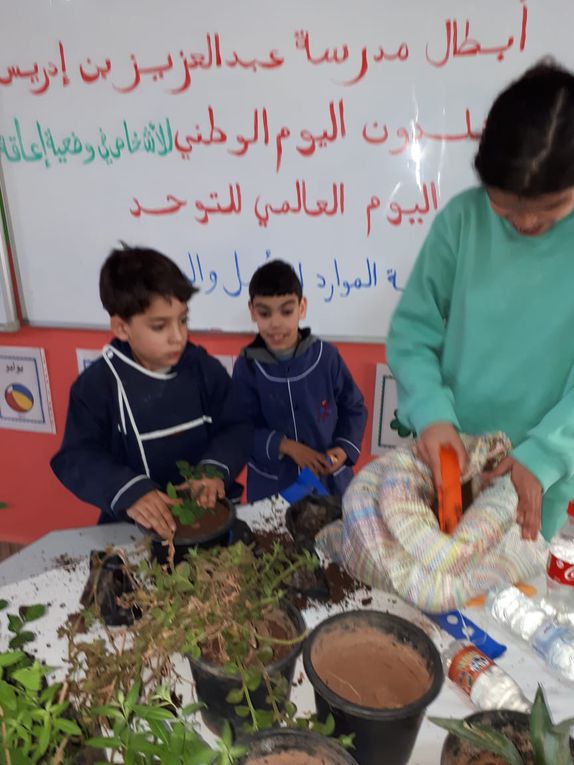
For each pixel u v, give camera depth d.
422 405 0.96
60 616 0.85
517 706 0.67
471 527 0.78
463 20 1.45
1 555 2.22
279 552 0.78
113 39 1.60
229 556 0.71
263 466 1.67
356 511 0.86
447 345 1.07
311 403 1.66
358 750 0.60
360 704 0.60
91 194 1.76
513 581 0.87
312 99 1.57
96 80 1.64
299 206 1.68
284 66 1.55
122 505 1.01
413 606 0.86
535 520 0.87
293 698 0.72
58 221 1.80
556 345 0.98
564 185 0.70
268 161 1.65
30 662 0.65
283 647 0.67
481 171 0.74
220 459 1.16
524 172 0.69
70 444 1.15
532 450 0.90
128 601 0.76
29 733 0.51
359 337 1.79
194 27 1.56
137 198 1.74
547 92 0.69
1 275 1.84
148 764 0.49
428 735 0.67
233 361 1.88
